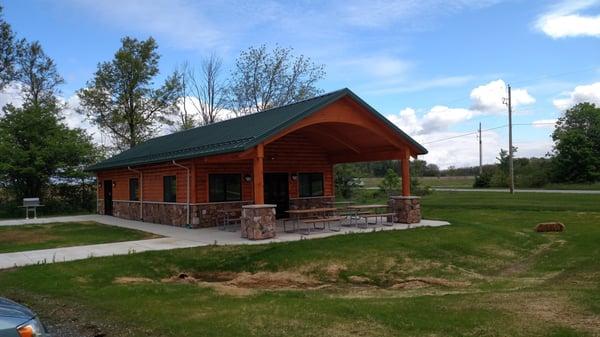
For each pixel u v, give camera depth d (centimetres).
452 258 1241
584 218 2041
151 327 601
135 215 2189
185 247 1240
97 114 3662
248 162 1850
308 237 1371
